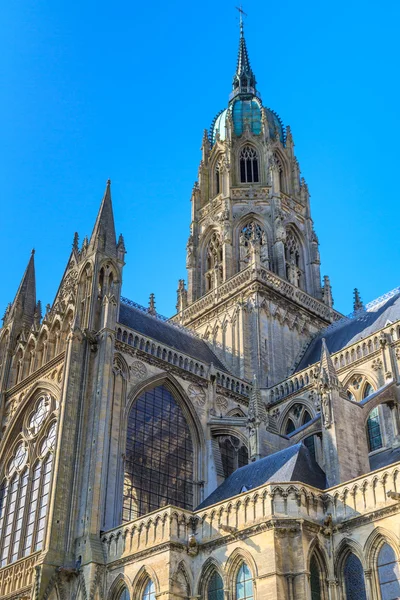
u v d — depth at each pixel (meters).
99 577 49.69
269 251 86.94
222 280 85.69
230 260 86.06
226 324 80.06
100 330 61.22
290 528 42.25
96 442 55.47
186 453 64.12
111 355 60.00
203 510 47.72
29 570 54.41
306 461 51.38
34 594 49.56
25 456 64.00
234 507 45.62
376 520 41.56
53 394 63.19
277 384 72.00
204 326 82.75
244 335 76.94
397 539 40.00
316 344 79.88
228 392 69.94
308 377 69.06
